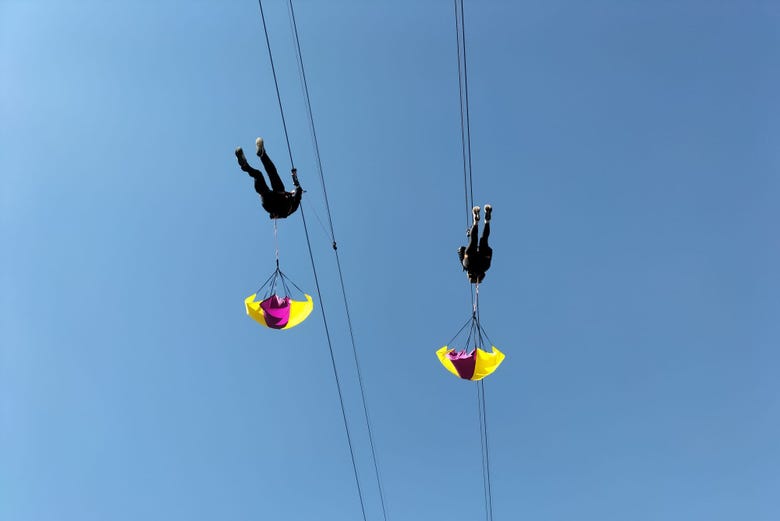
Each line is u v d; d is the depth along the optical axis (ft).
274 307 36.24
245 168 34.24
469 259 35.73
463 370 36.27
